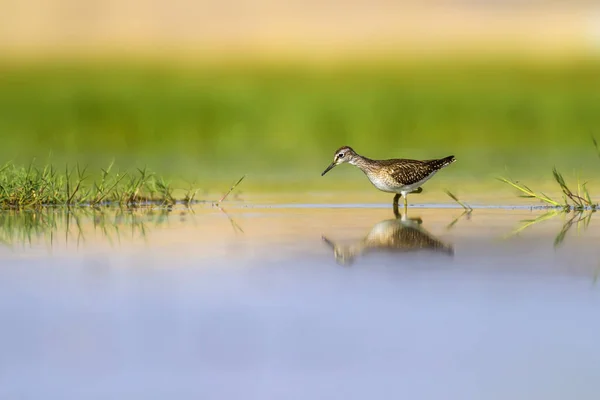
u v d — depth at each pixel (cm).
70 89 2642
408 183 1547
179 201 1609
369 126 2403
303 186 1789
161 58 3222
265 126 2406
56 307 944
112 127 2364
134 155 2131
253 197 1658
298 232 1306
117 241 1241
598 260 1112
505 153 2166
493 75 2906
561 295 967
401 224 1371
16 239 1252
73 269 1087
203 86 2711
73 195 1573
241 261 1123
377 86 2756
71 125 2362
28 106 2466
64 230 1319
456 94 2644
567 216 1440
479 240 1238
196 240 1248
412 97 2606
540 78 2862
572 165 1983
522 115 2466
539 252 1159
